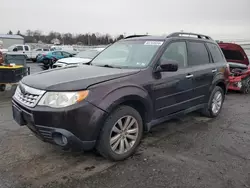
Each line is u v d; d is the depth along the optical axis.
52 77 3.02
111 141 2.99
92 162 3.07
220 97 5.23
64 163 3.03
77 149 2.80
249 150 3.55
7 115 4.95
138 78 3.25
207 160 3.20
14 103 3.15
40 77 3.08
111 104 2.82
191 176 2.80
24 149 3.38
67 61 9.59
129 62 3.77
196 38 4.62
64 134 2.63
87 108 2.68
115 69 3.46
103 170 2.89
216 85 5.07
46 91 2.70
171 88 3.72
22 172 2.80
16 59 7.88
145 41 4.08
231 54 8.88
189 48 4.30
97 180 2.69
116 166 2.99
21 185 2.56
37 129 2.77
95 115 2.72
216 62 5.03
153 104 3.47
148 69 3.44
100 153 3.02
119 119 3.01
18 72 6.88
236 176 2.82
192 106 4.36
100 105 2.76
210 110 4.95
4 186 2.53
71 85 2.71
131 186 2.59
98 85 2.82
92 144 2.82
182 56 4.12
